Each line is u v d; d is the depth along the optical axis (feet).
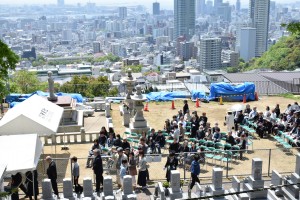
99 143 81.71
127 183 58.75
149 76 433.89
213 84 133.90
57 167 76.13
